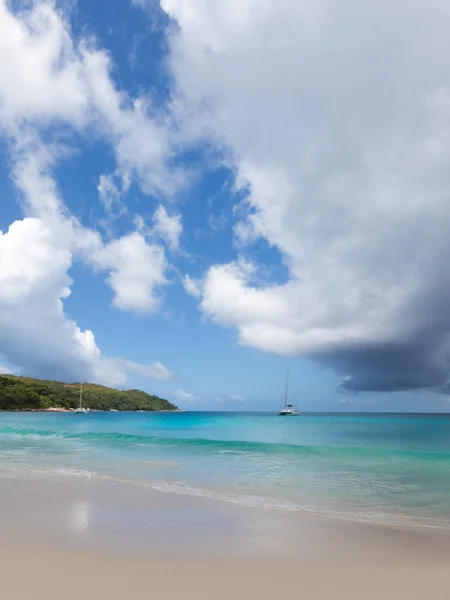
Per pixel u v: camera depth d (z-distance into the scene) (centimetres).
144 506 1103
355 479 1612
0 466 1911
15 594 519
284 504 1168
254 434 4678
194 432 4966
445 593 559
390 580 606
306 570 644
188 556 698
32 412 14950
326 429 5644
